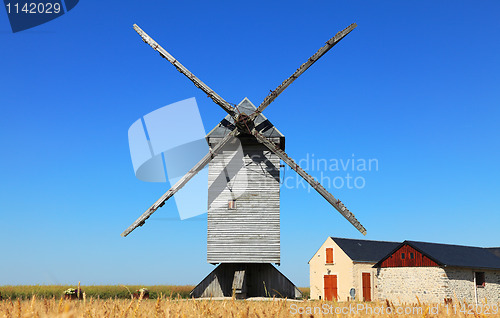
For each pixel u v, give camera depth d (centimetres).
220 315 442
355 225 2695
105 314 406
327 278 5247
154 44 2872
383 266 4181
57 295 3450
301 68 2783
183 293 4266
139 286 4528
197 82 2806
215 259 2711
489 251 4672
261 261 2700
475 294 3941
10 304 438
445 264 3709
